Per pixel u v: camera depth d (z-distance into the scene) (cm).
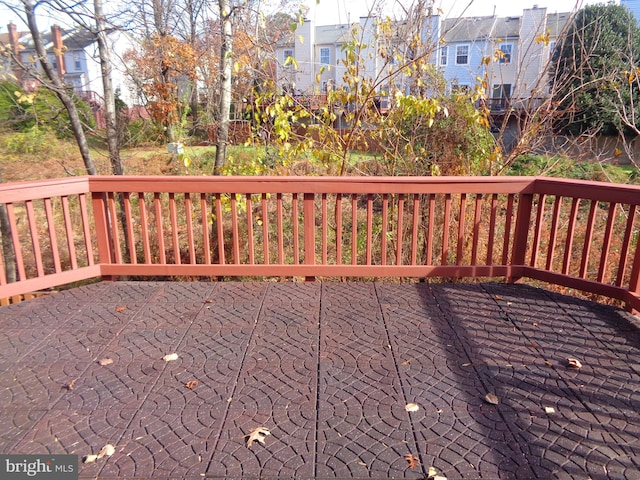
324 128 614
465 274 431
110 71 740
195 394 264
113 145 754
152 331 342
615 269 673
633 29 890
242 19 686
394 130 607
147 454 217
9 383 275
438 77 634
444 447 220
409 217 658
